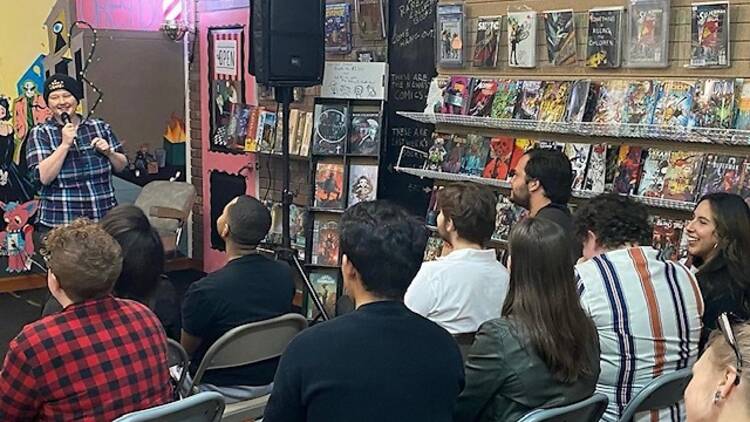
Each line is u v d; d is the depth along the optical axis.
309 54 4.32
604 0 3.34
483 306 2.21
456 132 4.04
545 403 1.72
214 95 5.68
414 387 1.50
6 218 5.19
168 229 5.35
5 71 5.08
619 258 2.04
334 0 4.71
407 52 4.37
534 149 3.08
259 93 5.23
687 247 2.88
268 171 5.30
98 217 3.71
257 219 2.43
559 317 1.71
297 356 1.50
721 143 3.04
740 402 0.86
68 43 5.32
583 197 3.42
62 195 3.62
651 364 1.97
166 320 2.51
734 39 2.96
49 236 1.80
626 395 1.98
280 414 1.52
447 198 2.33
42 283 5.35
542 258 1.73
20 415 1.68
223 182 5.71
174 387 2.29
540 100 3.51
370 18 4.51
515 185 3.05
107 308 1.77
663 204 3.12
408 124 4.43
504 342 1.74
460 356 1.62
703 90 3.00
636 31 3.21
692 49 3.04
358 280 1.58
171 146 5.92
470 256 2.26
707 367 0.93
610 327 1.98
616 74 3.34
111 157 3.73
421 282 2.21
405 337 1.53
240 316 2.37
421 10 4.25
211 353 2.24
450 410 1.58
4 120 5.13
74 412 1.67
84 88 5.39
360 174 4.53
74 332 1.70
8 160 5.15
